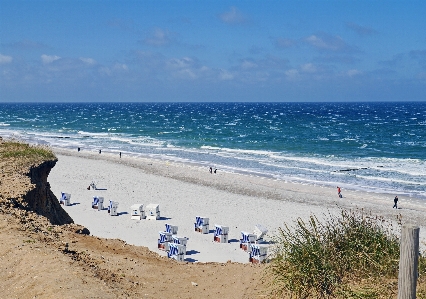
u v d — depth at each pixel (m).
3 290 8.45
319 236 9.20
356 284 8.49
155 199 37.00
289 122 139.50
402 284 5.82
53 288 8.18
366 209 33.75
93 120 147.62
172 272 11.08
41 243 10.84
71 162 54.06
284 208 34.28
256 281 9.95
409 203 36.31
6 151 21.08
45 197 18.77
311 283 8.38
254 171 50.38
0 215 12.33
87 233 14.26
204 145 76.81
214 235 27.00
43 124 125.00
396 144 77.62
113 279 9.60
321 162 57.22
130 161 55.81
